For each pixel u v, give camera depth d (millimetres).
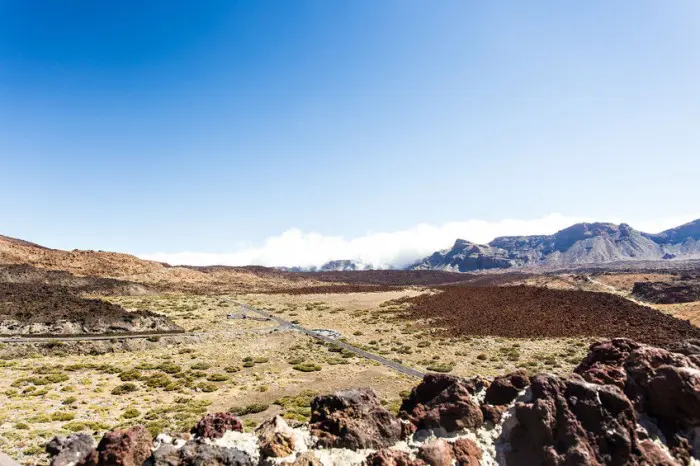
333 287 179250
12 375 48906
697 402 16609
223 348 73250
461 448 16578
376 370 57031
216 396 44938
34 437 28562
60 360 59469
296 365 60469
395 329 87000
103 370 54562
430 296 121125
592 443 15617
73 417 35000
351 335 84250
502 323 82938
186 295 155750
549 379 17703
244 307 125062
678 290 129875
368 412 18203
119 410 38344
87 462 15305
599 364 19781
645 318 79438
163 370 56906
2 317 74375
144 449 15938
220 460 15570
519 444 16641
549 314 86812
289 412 37375
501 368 56062
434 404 19328
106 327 78750
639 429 16344
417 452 16516
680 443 16281
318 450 16531
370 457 15797
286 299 140625
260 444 16734
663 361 18891
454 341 73438
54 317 77688
